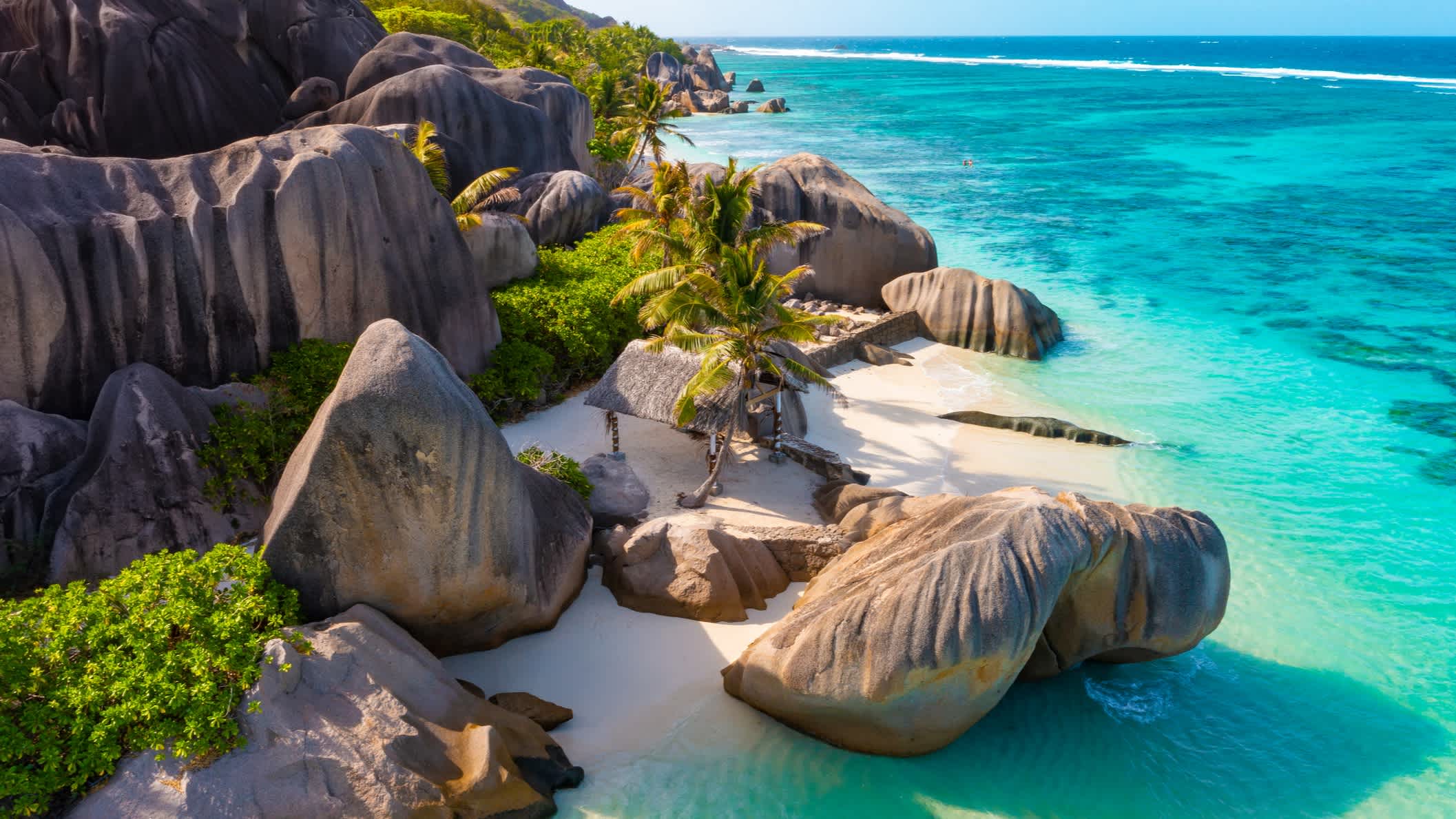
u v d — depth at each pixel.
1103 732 17.98
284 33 47.06
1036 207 70.25
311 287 24.56
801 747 17.17
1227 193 75.50
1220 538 19.03
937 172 85.94
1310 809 16.31
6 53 38.41
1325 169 86.88
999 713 18.44
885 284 43.06
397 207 26.52
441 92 43.12
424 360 16.62
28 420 20.09
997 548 16.44
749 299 24.06
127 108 39.12
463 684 17.48
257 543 20.62
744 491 25.05
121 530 19.88
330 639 15.36
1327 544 24.61
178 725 13.52
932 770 16.83
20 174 21.23
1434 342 40.28
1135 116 134.88
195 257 22.52
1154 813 16.16
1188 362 38.22
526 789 15.13
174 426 20.92
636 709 17.88
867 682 16.11
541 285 33.53
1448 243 57.62
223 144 42.00
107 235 21.42
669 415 24.45
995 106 151.88
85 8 38.72
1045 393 34.78
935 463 28.34
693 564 20.31
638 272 35.94
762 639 17.88
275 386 23.36
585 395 28.22
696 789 16.14
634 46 148.12
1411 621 21.48
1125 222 64.81
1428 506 26.50
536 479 20.72
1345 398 34.34
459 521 16.84
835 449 29.00
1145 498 26.83
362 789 13.91
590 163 55.84
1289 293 47.69
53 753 12.93
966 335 39.25
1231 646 20.66
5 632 13.69
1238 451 29.94
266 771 13.55
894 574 16.91
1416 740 17.89
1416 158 92.56
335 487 16.28
